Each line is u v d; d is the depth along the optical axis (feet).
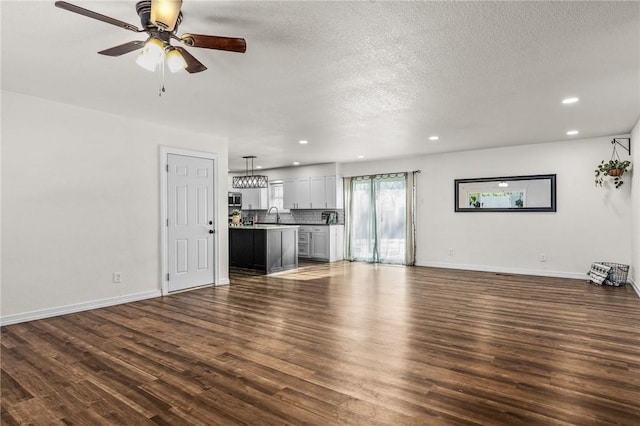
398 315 12.85
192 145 17.47
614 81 10.93
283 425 6.28
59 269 13.12
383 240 26.66
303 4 6.89
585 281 18.93
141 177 15.51
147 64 6.63
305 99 12.62
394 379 7.97
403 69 10.05
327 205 28.55
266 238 22.06
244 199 34.71
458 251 23.41
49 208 12.91
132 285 15.16
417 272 22.18
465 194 23.09
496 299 15.15
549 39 8.33
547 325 11.63
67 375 8.24
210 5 6.88
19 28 7.72
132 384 7.80
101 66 9.85
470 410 6.70
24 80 10.91
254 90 11.72
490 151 22.18
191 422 6.40
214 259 18.43
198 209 17.74
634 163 16.88
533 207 20.85
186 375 8.21
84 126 13.76
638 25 7.69
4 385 7.78
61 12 7.11
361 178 27.58
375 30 7.90
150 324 11.96
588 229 19.40
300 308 13.89
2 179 11.92
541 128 16.96
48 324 11.98
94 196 14.05
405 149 22.33
